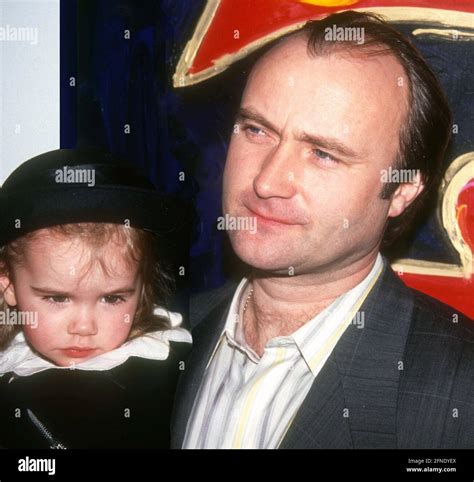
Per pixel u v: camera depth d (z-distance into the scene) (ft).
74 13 3.13
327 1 3.02
